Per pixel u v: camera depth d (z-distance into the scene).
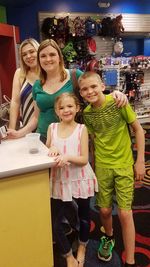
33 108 2.31
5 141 1.78
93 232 2.31
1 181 1.36
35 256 1.56
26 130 1.98
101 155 1.79
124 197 1.74
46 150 1.60
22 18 5.57
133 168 1.79
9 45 4.26
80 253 1.88
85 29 5.72
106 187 1.81
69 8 5.86
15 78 2.45
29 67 2.35
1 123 2.13
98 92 1.68
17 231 1.47
